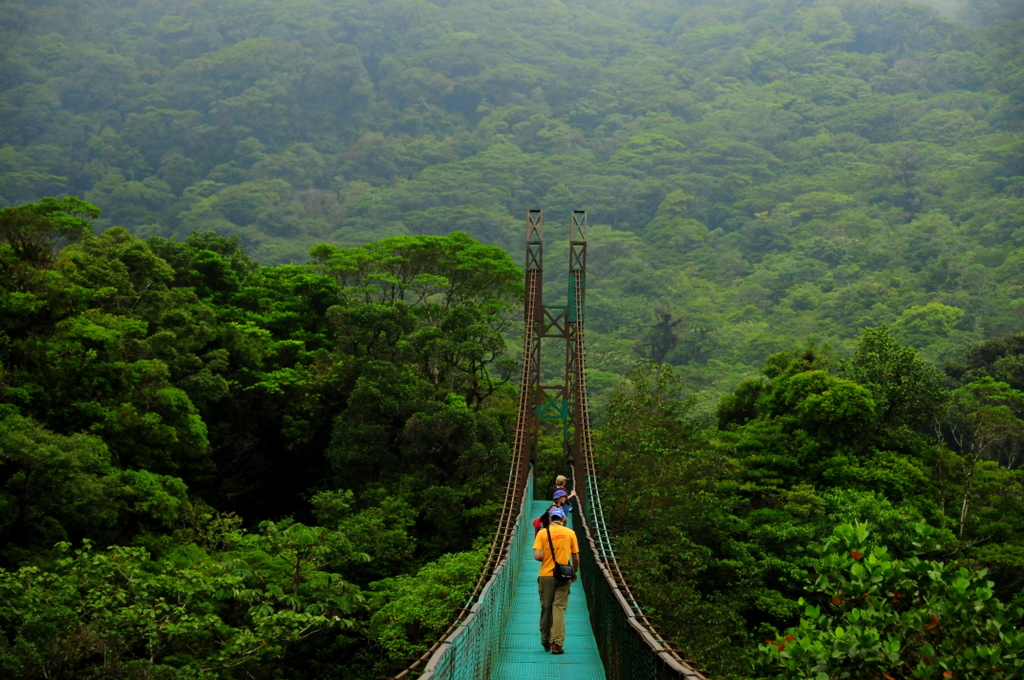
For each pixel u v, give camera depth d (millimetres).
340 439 36000
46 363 27875
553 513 13555
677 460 32875
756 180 187250
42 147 176625
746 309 132000
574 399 38062
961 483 38938
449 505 32625
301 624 19516
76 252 36562
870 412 38312
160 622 18125
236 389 38875
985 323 110312
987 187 161375
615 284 146625
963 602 8352
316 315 47688
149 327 36438
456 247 54281
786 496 34656
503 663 12805
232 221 163000
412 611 21281
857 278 140125
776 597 28250
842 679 8250
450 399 38844
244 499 39031
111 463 27672
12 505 22328
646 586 22531
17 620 16047
